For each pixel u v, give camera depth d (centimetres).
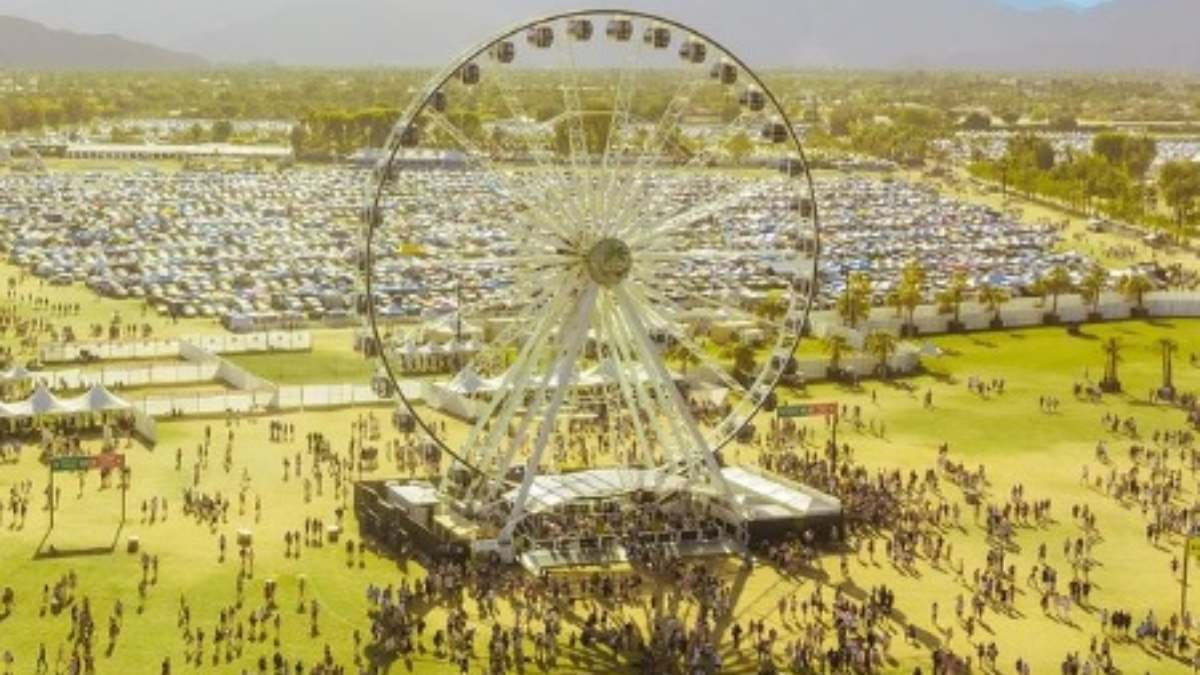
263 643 9425
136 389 16038
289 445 14062
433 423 14988
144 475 12938
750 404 12681
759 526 11544
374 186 11306
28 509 11894
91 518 11731
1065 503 12900
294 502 12319
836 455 13788
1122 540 11944
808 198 12488
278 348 18425
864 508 12288
